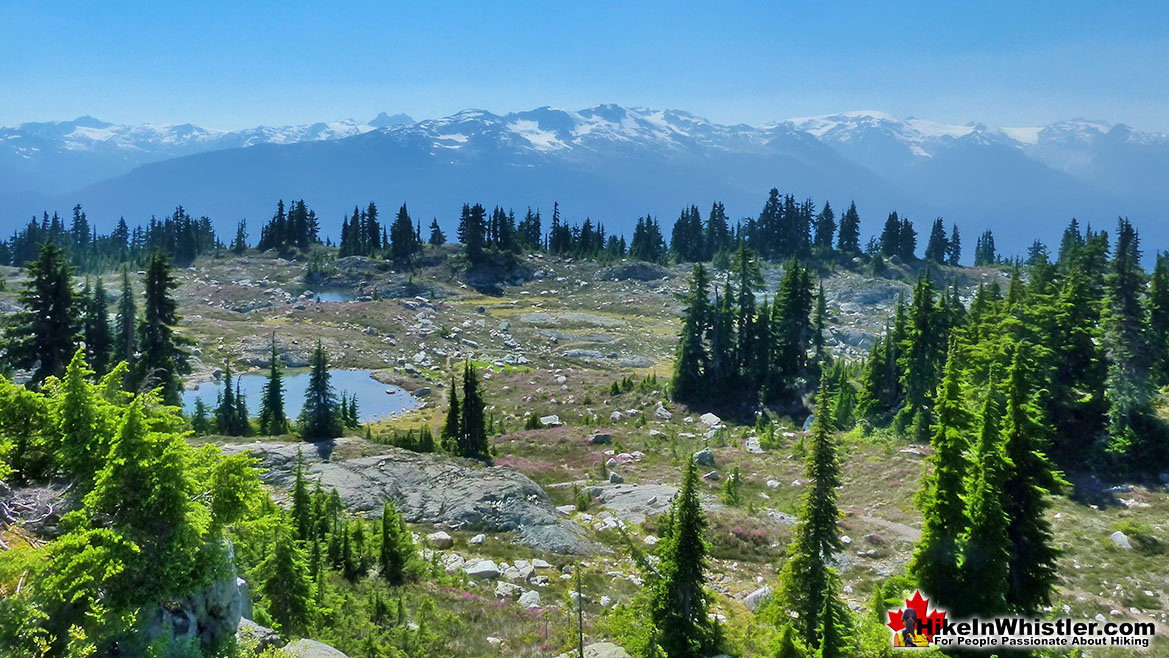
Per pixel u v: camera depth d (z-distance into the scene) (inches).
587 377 3841.0
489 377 4067.4
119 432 524.1
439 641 886.4
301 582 818.2
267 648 615.2
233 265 7249.0
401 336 4928.6
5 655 417.4
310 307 5492.1
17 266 7780.5
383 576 1141.7
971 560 724.7
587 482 2057.1
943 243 7578.7
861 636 739.4
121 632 467.8
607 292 6614.2
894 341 2652.6
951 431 740.0
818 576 757.3
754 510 1654.8
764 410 3046.3
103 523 515.2
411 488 1745.8
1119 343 1828.2
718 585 1269.7
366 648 800.3
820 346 3432.6
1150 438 1726.1
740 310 3299.7
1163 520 1413.6
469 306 5984.3
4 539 506.0
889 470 1781.5
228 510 557.6
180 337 2161.7
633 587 1279.5
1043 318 1934.1
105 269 7362.2
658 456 2317.9
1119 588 1151.0
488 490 1708.9
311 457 1899.6
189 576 524.1
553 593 1202.0
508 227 7559.1
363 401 3676.2
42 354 1850.4
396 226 7278.5
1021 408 795.4
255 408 3405.5
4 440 575.8
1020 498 792.3
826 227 7637.8
